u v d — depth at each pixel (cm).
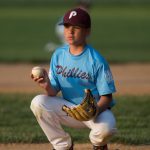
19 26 7450
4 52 4731
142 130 1955
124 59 4153
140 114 2247
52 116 1421
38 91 2800
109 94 1378
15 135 1850
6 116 2227
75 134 1886
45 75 1352
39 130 1964
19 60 4081
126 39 6009
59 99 1430
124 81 3173
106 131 1356
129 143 1773
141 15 9244
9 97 2581
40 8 10350
